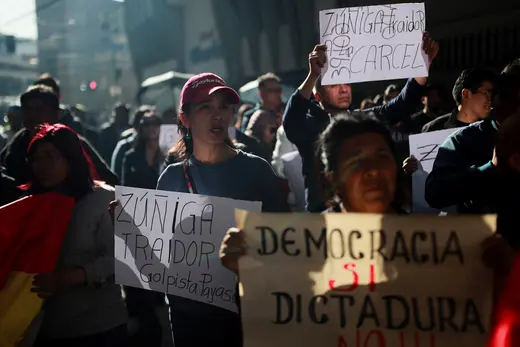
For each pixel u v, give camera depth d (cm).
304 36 1445
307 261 210
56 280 280
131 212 276
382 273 205
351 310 207
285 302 211
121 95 3447
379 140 214
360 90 924
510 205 242
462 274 201
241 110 760
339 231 208
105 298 299
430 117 534
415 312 203
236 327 270
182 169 288
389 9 312
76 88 3838
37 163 292
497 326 160
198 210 268
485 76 346
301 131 334
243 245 213
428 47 311
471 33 875
